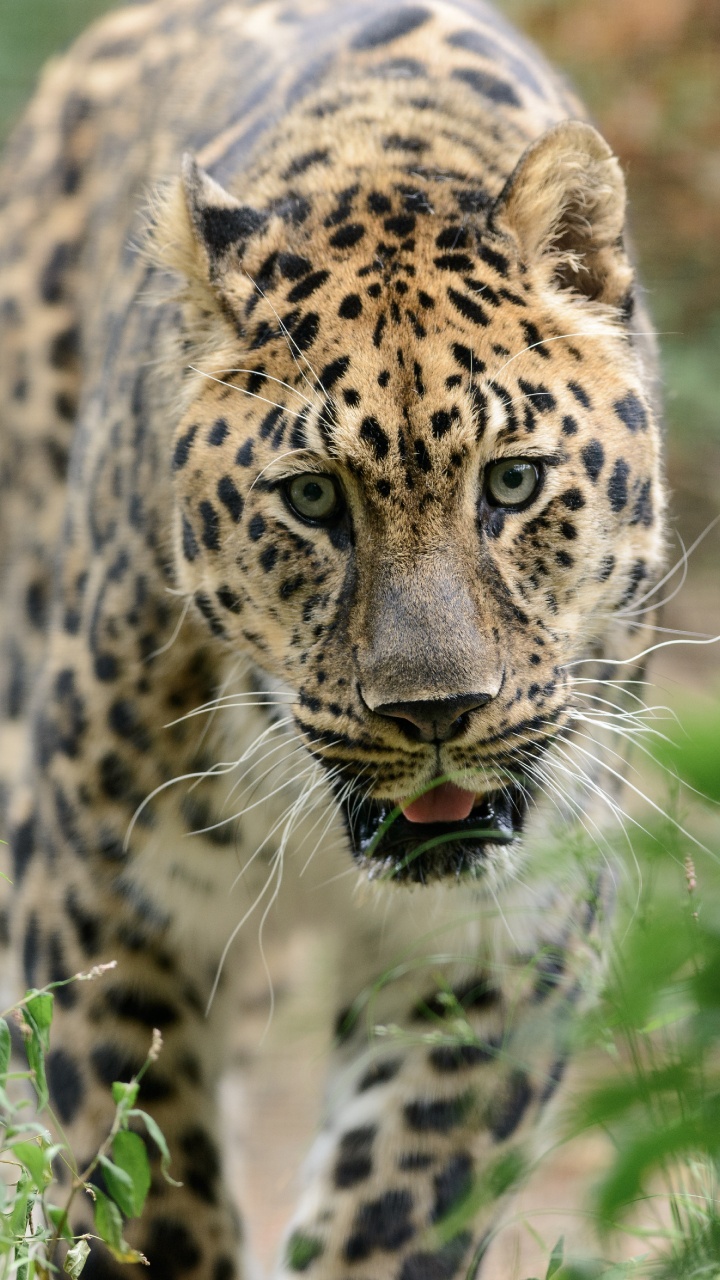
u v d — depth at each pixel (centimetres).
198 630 819
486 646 719
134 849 842
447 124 846
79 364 1080
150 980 862
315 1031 1045
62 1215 569
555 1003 838
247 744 835
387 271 751
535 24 1864
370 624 723
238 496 759
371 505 721
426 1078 844
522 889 818
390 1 965
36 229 1134
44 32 2067
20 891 900
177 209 781
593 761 825
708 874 642
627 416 775
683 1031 580
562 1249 623
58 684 877
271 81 938
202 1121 878
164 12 1140
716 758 478
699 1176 650
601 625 798
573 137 770
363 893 844
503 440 726
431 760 737
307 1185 878
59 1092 854
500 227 775
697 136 1859
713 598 1645
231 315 773
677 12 1828
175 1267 841
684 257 1880
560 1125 837
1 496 1125
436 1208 831
